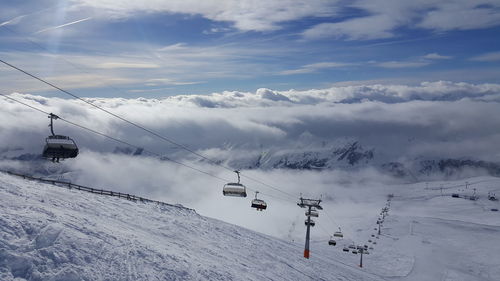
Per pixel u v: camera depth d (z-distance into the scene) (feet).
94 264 52.49
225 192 171.53
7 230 51.49
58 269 47.83
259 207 193.16
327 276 127.65
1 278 41.88
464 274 333.62
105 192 140.87
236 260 95.96
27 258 46.98
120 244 63.82
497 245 445.78
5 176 102.17
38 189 97.66
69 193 110.11
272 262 113.80
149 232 92.02
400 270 345.51
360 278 161.79
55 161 112.47
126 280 51.70
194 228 124.06
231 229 157.17
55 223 60.03
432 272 338.13
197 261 74.79
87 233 62.54
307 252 181.98
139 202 146.20
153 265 60.54
